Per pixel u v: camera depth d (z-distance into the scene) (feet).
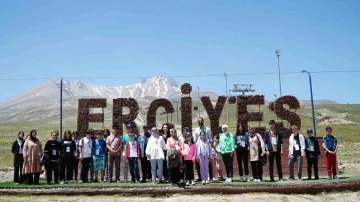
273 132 56.24
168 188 49.47
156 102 73.72
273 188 49.08
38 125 456.45
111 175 58.65
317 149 56.80
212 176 59.62
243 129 57.06
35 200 47.83
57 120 554.46
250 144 56.49
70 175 59.52
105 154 60.70
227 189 49.06
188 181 52.60
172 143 52.80
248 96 73.67
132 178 56.80
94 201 47.03
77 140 64.64
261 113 73.20
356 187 50.16
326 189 49.39
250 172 68.85
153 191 49.47
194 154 53.06
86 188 50.57
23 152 57.11
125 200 47.14
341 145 194.90
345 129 276.41
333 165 56.49
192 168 53.57
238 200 45.85
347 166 92.58
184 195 48.75
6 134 349.82
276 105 73.87
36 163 57.11
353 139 223.71
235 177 66.13
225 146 56.08
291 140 57.77
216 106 72.79
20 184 57.52
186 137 55.67
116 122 73.56
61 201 47.19
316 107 476.95
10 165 124.47
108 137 59.77
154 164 54.08
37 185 54.39
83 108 74.59
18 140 61.00
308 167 56.75
